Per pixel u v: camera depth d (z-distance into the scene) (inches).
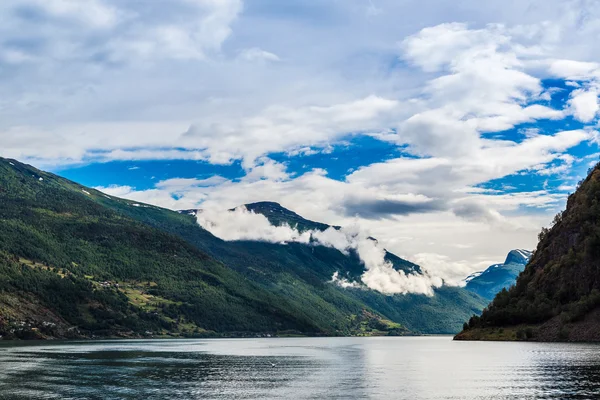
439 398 4234.7
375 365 7342.5
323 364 7603.4
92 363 7416.3
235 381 5433.1
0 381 5393.7
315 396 4411.9
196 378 5698.8
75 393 4618.6
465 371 6058.1
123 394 4562.0
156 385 5113.2
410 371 6343.5
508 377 5255.9
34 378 5639.8
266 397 4379.9
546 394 4192.9
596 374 5152.6
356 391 4667.8
